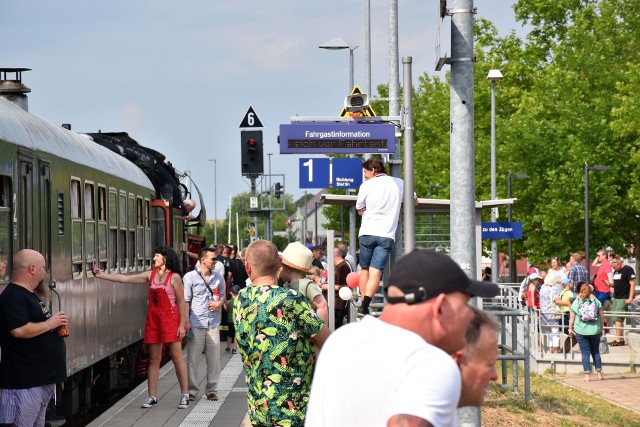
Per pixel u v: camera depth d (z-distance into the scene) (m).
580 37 48.81
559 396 22.11
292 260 10.02
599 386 24.75
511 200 17.72
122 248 18.91
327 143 15.05
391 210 13.74
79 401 16.27
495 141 49.00
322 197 17.20
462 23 10.39
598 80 47.94
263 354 7.53
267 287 7.61
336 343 4.04
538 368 27.73
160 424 13.73
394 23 22.81
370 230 13.75
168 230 23.45
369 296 13.69
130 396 16.44
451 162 10.52
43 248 12.88
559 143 48.00
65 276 14.09
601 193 46.59
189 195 27.20
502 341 18.80
